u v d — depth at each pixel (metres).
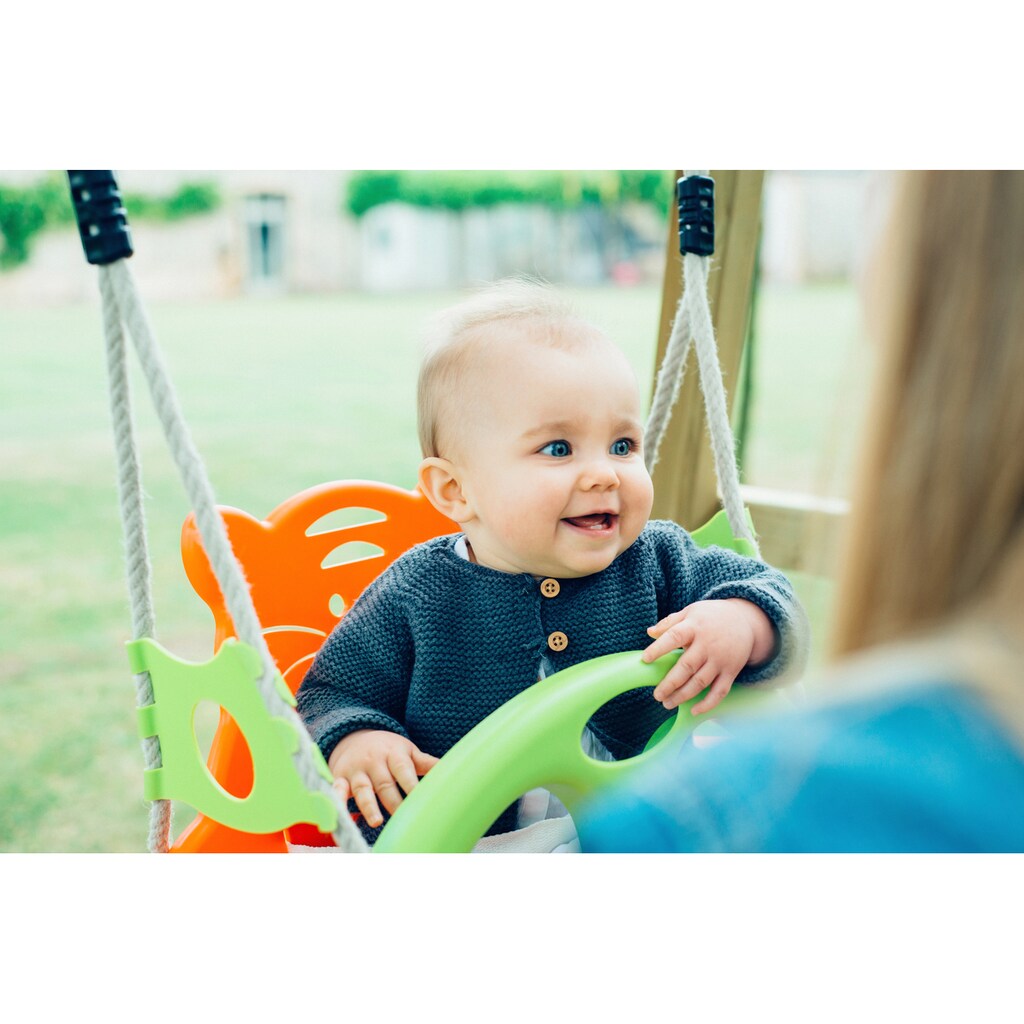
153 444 4.54
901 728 0.42
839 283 6.36
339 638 1.07
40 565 3.33
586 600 1.05
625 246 8.16
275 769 0.76
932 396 0.41
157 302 7.77
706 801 0.47
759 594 0.93
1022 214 0.41
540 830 1.01
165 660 0.81
